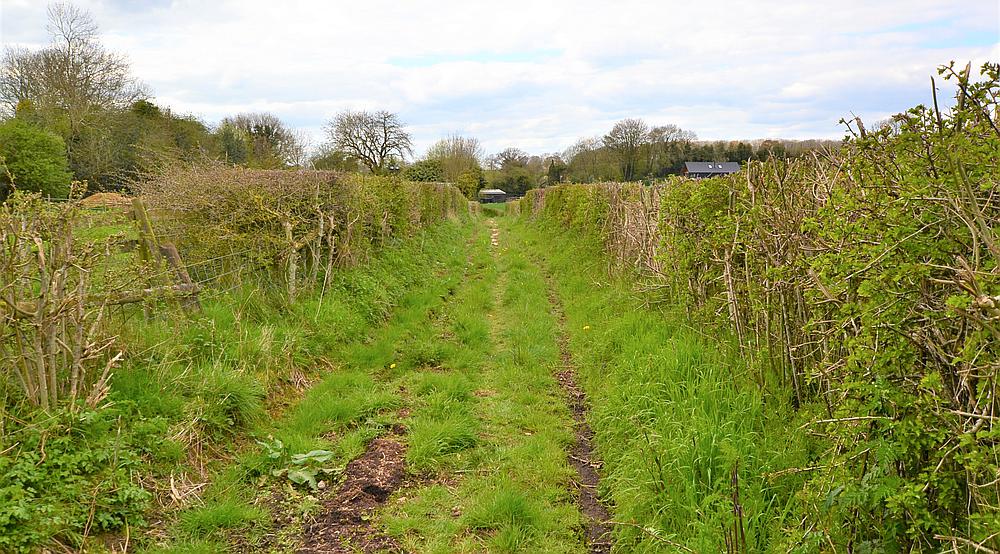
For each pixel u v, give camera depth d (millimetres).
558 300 10945
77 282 4551
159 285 5891
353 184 10156
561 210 19234
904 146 2674
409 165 46500
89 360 4535
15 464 3547
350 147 46156
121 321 5320
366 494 4445
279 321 7156
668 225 7359
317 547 3854
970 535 2436
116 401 4383
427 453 4945
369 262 10508
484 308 10305
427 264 13453
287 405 5848
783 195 4418
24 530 3201
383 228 11953
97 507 3641
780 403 4504
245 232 8070
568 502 4395
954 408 2553
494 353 7801
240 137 38156
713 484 3938
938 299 2709
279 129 48344
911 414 2760
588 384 6504
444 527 4059
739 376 5078
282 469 4645
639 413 5031
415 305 9750
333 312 7832
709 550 3297
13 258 3912
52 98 29547
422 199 17625
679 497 3861
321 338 7258
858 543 2969
